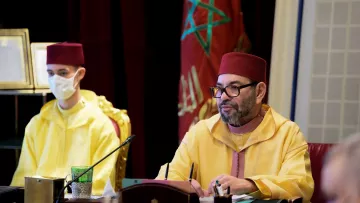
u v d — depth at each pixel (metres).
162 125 10.29
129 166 10.30
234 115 6.73
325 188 3.16
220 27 8.67
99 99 8.14
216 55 8.68
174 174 6.86
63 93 7.70
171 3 10.14
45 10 10.30
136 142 9.93
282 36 8.99
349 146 3.10
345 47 8.79
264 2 9.59
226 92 6.75
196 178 6.98
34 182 5.72
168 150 10.37
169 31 10.18
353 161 3.06
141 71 9.89
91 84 9.88
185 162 6.98
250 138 6.82
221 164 6.89
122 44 10.19
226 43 8.71
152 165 10.35
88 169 5.81
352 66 8.77
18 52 9.09
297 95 8.96
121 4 9.77
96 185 7.42
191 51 8.73
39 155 7.86
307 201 6.51
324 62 8.85
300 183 6.41
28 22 10.31
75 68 7.77
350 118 8.80
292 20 8.95
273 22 9.54
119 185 7.94
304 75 8.92
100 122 7.79
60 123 7.82
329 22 8.81
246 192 6.13
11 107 10.37
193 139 7.05
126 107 10.31
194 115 8.73
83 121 7.77
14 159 10.31
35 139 7.90
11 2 10.25
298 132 6.82
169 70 10.24
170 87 10.26
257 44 9.60
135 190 5.08
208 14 8.66
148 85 10.20
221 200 5.35
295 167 6.56
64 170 7.71
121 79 10.28
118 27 10.15
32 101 10.41
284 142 6.77
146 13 10.11
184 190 5.04
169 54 10.23
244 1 9.82
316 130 8.90
